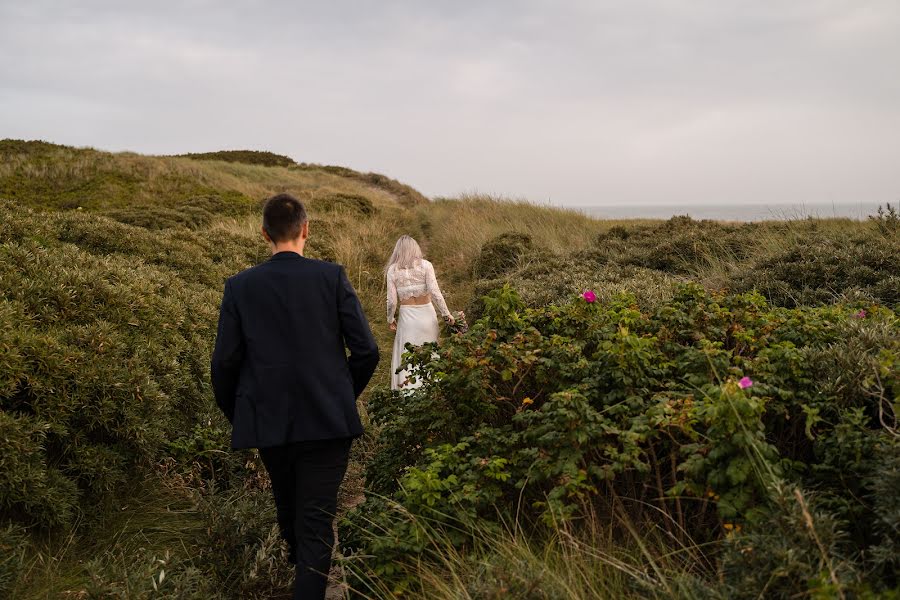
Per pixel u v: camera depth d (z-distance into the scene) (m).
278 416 2.60
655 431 2.54
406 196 41.19
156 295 5.75
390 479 3.38
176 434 4.47
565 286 7.68
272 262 2.79
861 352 2.93
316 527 2.66
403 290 6.18
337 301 2.76
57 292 4.62
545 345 3.30
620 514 2.76
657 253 9.42
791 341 3.38
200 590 2.76
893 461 2.14
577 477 2.53
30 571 2.99
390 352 8.44
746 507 2.27
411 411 3.33
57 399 3.59
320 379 2.65
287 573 3.14
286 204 2.83
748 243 9.02
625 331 2.91
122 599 2.50
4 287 4.45
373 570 2.63
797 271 6.34
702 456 2.40
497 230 15.23
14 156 26.34
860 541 2.32
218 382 2.70
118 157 28.02
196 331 5.95
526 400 3.11
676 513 2.74
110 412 3.78
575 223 16.47
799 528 1.94
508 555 2.47
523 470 2.82
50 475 3.40
